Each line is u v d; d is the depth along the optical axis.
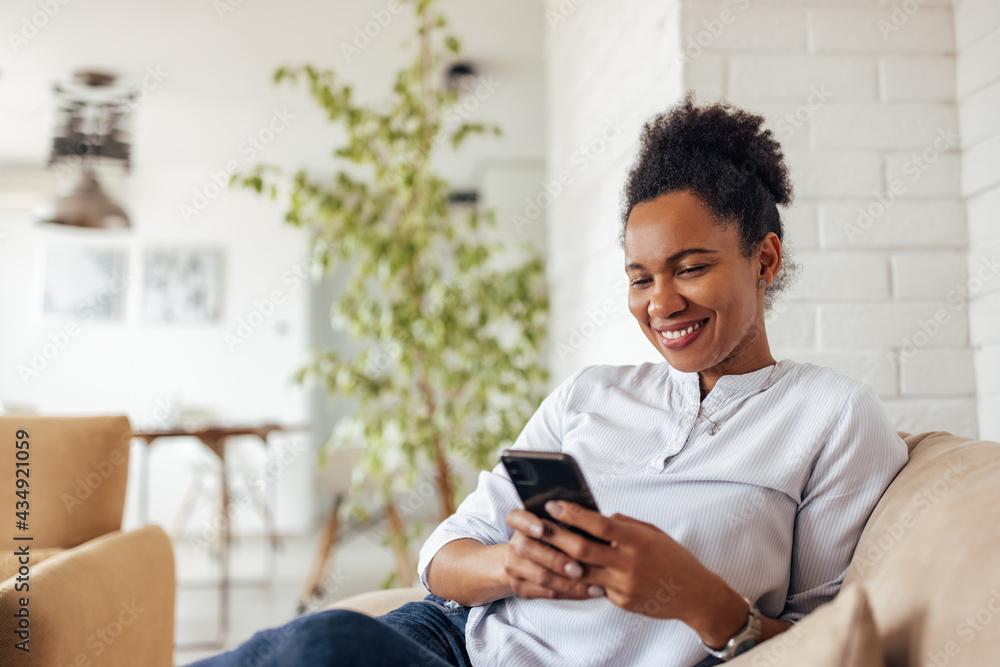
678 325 0.89
